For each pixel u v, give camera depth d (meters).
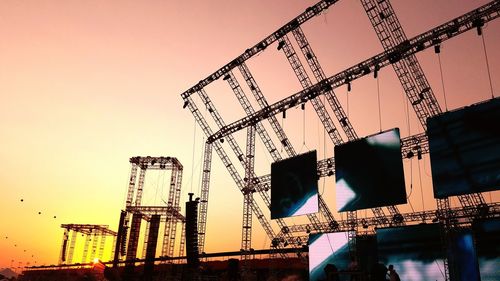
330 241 30.92
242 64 44.19
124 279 58.28
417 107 31.97
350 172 30.08
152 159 68.56
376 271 25.38
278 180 36.28
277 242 38.66
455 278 23.84
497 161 22.58
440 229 25.09
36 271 77.94
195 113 52.06
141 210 65.12
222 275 42.38
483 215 24.42
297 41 38.56
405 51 30.05
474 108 24.39
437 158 25.33
